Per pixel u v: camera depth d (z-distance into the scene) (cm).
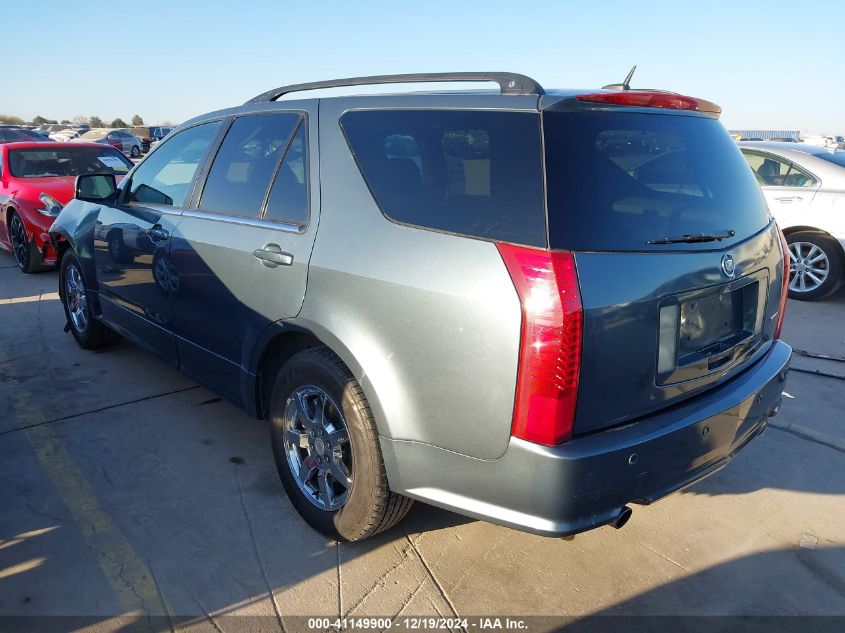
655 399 228
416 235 236
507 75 240
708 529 305
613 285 208
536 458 207
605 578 271
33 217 734
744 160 296
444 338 221
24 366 477
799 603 260
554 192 208
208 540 284
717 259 242
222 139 349
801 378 482
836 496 334
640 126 239
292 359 282
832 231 689
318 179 280
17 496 314
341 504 273
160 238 370
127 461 348
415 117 252
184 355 371
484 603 254
